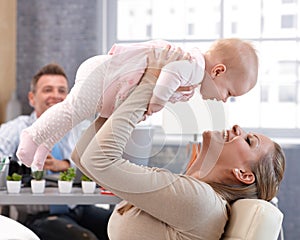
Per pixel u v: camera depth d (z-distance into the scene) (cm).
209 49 188
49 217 308
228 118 163
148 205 171
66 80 359
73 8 421
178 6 431
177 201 170
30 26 423
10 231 182
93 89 166
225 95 185
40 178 253
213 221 178
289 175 400
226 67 184
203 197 174
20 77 425
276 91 424
